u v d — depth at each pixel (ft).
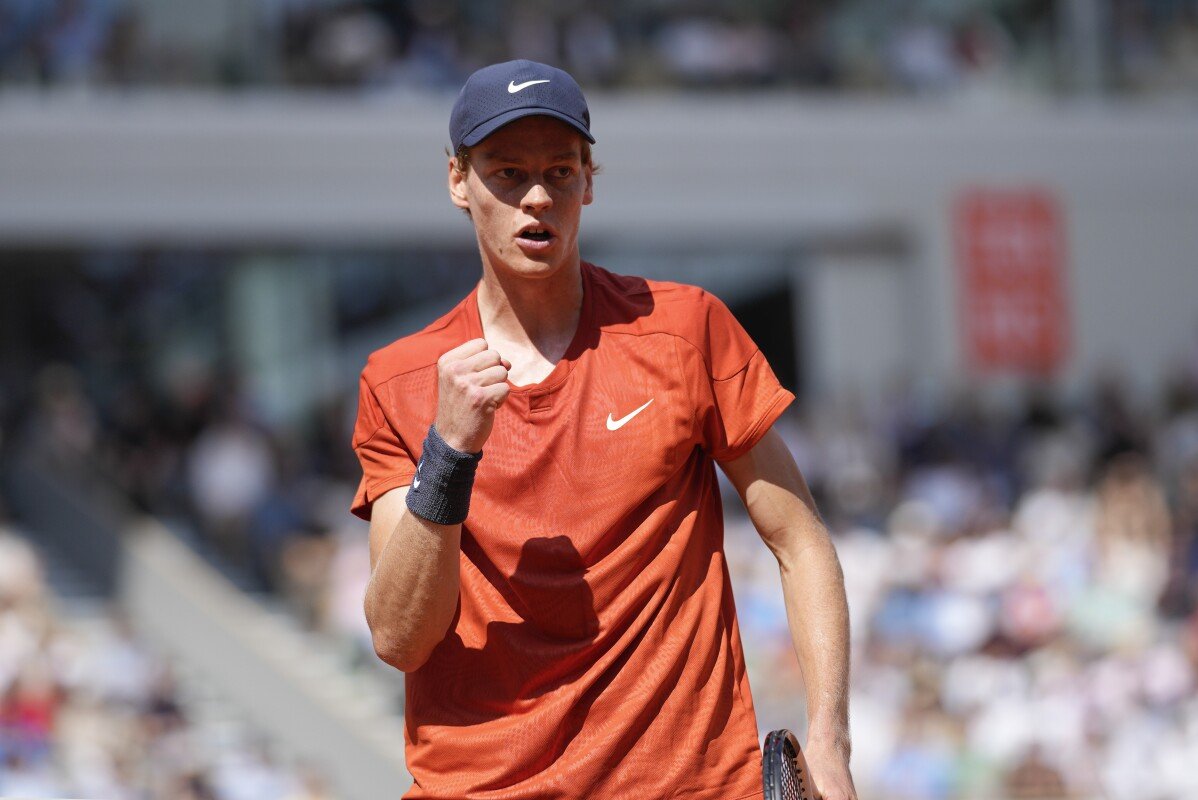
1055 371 195.31
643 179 190.70
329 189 182.19
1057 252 197.47
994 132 198.29
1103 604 121.39
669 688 26.40
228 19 180.65
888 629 121.29
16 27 174.60
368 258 183.42
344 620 127.75
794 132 193.98
